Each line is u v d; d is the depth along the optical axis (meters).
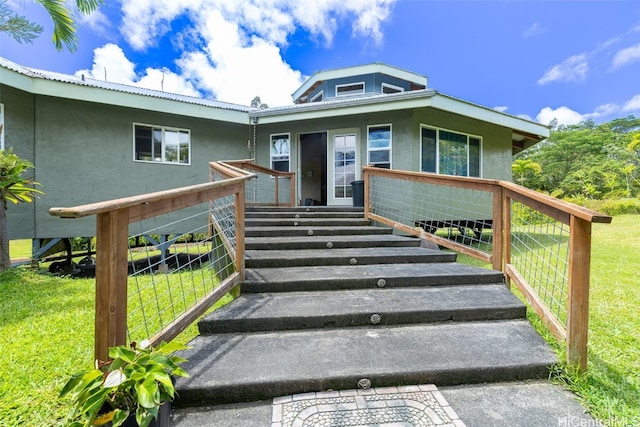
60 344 2.32
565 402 1.68
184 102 7.16
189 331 2.43
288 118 7.44
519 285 2.75
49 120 6.38
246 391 1.71
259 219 5.04
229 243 3.26
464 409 1.63
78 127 6.64
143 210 1.80
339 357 1.96
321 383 1.76
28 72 6.14
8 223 5.92
